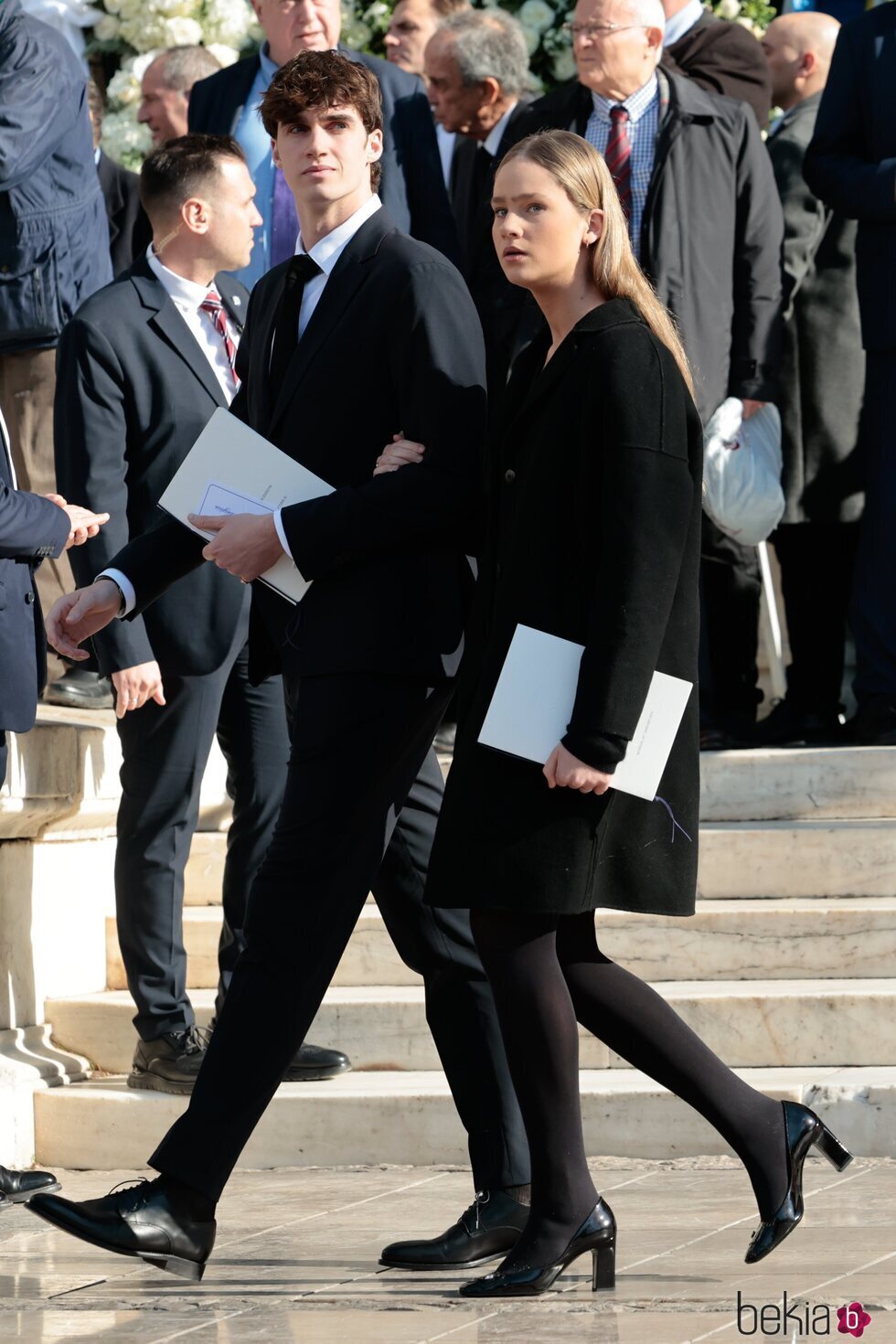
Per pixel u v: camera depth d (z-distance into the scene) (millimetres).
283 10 15031
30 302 14719
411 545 9273
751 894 13555
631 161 14906
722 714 15766
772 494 15047
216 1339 8180
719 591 15789
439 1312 8492
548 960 8695
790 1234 9609
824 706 16281
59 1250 10086
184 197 11898
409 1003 12461
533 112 15594
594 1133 11594
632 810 8719
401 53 18547
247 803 12305
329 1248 9805
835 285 16141
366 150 9539
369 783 9164
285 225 15211
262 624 9805
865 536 15391
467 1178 11391
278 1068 9031
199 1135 8820
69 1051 12922
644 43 14773
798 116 16672
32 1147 12227
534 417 8844
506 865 8523
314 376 9359
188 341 11977
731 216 15023
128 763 12164
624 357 8508
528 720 8500
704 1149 11500
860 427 16062
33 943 12922
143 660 11617
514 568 8719
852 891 13477
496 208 8891
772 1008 12125
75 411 11758
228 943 12484
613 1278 8750
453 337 9148
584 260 8867
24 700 10656
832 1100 11391
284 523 9039
